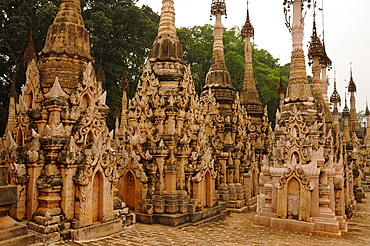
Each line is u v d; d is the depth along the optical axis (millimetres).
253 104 27109
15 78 34938
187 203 14648
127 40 42656
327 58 27281
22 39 34531
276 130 16656
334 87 38938
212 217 15891
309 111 15984
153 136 14938
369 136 45125
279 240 11672
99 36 37531
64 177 9969
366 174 43156
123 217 11617
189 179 15078
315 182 14133
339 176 15859
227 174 21156
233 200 20750
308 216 13875
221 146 20969
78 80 11016
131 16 41625
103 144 10953
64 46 11094
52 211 9602
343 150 22516
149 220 13836
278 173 14719
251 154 23609
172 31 16656
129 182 14992
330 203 14453
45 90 10664
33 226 9289
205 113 20656
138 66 46219
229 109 21859
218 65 22766
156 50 16266
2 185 6512
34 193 9797
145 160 14867
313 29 22125
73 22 11492
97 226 10203
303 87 16453
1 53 36625
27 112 10805
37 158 9867
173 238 10828
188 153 15172
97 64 38594
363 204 27875
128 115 15906
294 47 17047
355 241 12398
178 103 15438
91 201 10289
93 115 11000
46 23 34312
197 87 51344
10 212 9781
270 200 15133
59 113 10461
